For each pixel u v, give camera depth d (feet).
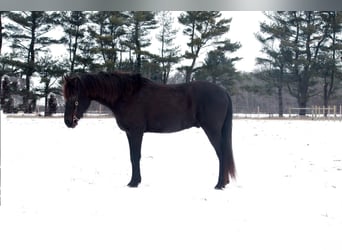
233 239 10.94
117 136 39.27
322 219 12.74
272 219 12.76
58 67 86.33
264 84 98.89
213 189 17.24
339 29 85.46
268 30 89.76
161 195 16.11
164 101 18.11
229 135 18.22
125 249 10.20
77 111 18.29
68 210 13.84
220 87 18.49
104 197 15.75
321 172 20.89
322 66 88.28
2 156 26.84
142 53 85.15
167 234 11.33
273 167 22.68
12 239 10.94
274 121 62.28
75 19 87.71
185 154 28.09
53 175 20.59
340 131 42.04
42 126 49.80
